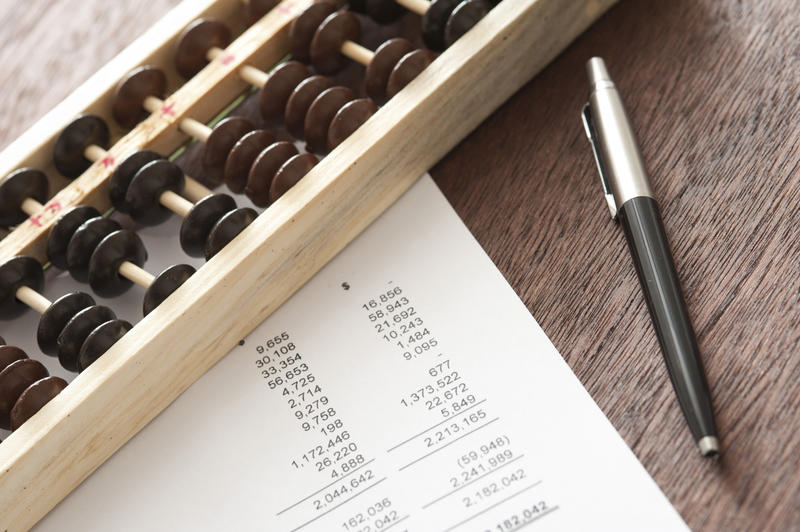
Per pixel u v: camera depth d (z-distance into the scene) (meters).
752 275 0.73
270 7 0.92
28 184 0.84
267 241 0.75
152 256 0.85
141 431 0.76
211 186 0.90
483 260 0.79
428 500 0.68
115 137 0.92
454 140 0.86
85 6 1.05
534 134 0.86
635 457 0.67
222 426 0.75
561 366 0.72
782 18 0.85
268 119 0.87
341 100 0.82
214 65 0.89
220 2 0.93
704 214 0.77
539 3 0.83
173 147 0.89
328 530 0.69
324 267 0.82
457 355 0.75
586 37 0.91
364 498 0.70
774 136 0.79
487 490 0.68
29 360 0.75
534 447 0.69
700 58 0.86
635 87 0.86
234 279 0.75
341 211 0.80
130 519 0.72
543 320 0.75
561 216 0.80
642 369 0.71
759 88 0.82
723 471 0.65
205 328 0.75
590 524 0.65
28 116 0.97
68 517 0.73
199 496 0.72
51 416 0.70
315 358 0.77
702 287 0.73
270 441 0.74
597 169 0.82
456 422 0.71
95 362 0.72
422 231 0.82
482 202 0.83
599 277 0.76
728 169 0.79
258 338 0.79
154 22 1.02
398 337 0.77
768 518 0.63
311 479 0.71
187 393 0.77
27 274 0.80
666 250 0.73
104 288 0.79
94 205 0.85
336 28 0.87
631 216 0.75
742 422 0.67
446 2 0.85
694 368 0.67
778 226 0.75
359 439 0.72
